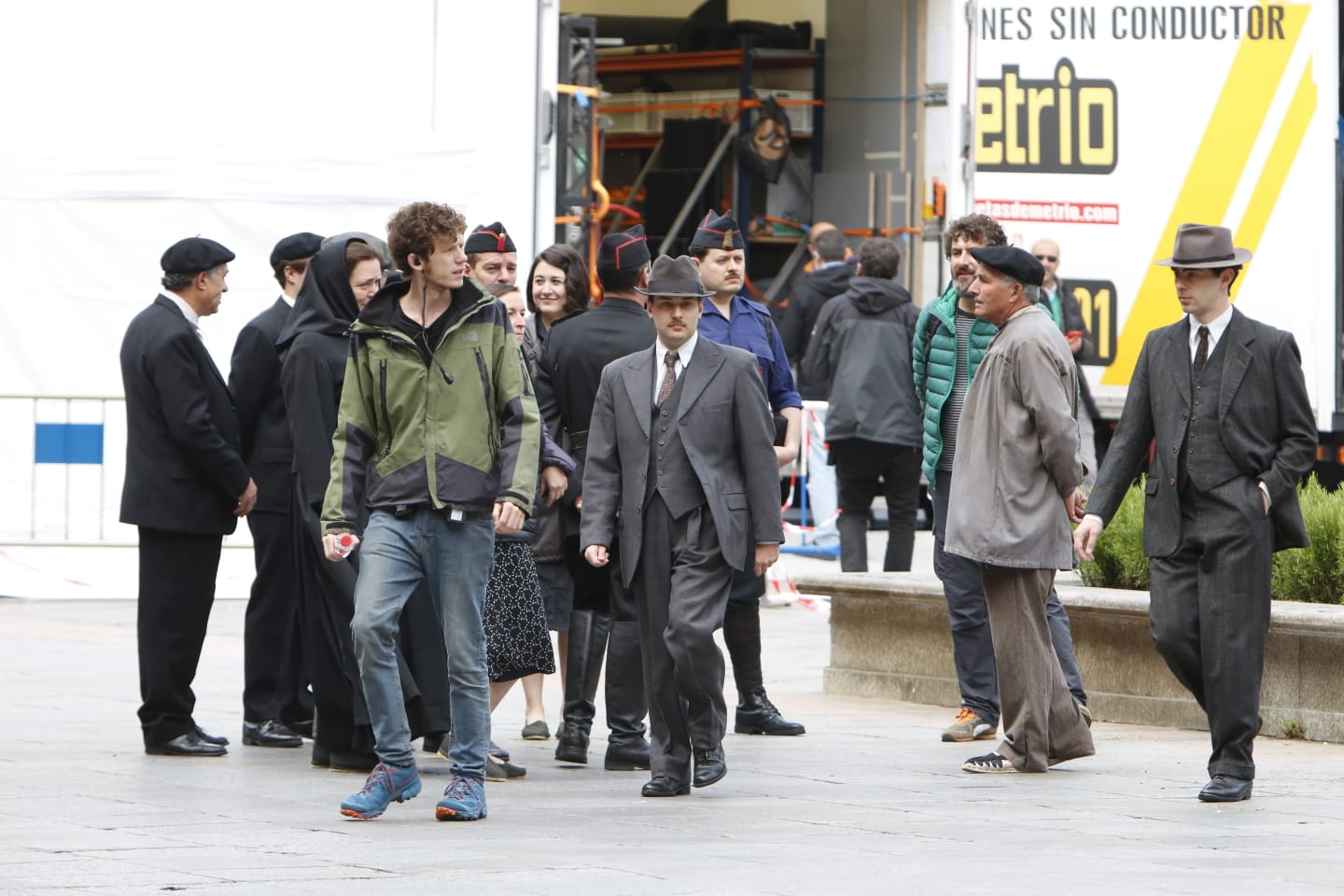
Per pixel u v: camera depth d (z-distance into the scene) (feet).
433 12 117.91
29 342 115.75
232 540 119.14
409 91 118.11
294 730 69.56
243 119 116.47
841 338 102.53
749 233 163.22
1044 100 140.97
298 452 63.10
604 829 53.57
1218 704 58.34
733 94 167.32
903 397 101.55
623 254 67.77
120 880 45.57
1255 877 46.91
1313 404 142.20
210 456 65.62
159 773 63.21
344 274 64.44
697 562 58.65
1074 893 44.83
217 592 118.42
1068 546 63.52
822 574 87.35
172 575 66.44
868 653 85.10
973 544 63.21
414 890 44.57
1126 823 54.80
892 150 148.46
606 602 66.80
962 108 140.05
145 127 115.75
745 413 58.70
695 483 58.65
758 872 47.26
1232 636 57.88
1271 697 73.31
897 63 146.92
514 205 118.62
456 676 54.85
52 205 115.34
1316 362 142.31
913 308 103.55
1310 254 141.79
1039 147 141.08
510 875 46.47
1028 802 58.54
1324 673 71.72
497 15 117.91
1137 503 85.61
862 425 101.09
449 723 62.13
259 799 58.29
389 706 54.80
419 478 53.62
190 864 47.67
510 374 54.13
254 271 116.57
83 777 62.13
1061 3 140.46
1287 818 55.77
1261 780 62.69
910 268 144.56
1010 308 63.93
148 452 66.23
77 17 115.34
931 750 69.72
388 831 53.01
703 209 167.53
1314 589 78.23
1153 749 70.23
